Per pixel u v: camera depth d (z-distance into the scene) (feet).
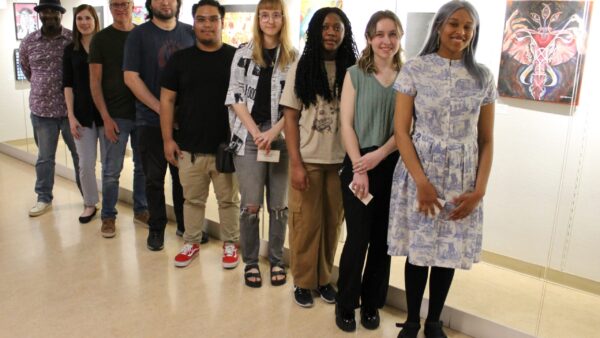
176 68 9.96
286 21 8.86
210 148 10.18
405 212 7.46
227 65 9.91
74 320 8.67
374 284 8.40
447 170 7.07
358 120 7.69
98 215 13.79
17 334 8.23
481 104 7.09
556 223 8.70
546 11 8.15
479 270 9.39
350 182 7.87
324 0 9.97
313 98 8.11
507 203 9.08
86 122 12.48
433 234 7.24
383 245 8.15
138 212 13.21
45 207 14.02
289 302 9.41
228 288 9.90
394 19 7.41
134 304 9.24
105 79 11.94
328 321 8.82
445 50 7.01
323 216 9.03
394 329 8.63
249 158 9.33
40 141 13.92
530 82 8.52
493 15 8.61
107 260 11.04
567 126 8.37
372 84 7.59
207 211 12.60
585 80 8.13
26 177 17.22
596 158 8.25
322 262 9.28
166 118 10.27
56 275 10.28
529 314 8.33
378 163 7.62
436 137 7.07
